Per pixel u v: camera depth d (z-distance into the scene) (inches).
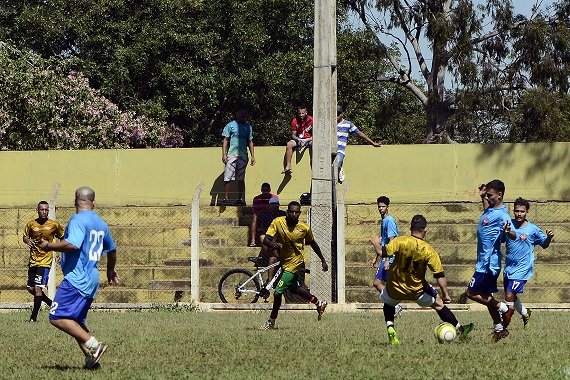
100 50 3563.0
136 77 3553.2
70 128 3115.2
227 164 2091.5
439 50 3191.4
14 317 1605.6
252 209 2037.4
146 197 2181.3
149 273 1953.7
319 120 1844.2
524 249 1242.6
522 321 1435.8
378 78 3553.2
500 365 890.7
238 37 3602.4
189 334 1223.5
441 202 2049.7
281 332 1240.8
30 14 3521.2
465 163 2121.1
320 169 1830.7
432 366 882.8
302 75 3503.9
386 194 2127.2
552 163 2107.5
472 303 1800.0
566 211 2018.9
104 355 996.6
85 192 880.3
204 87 3570.4
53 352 1045.2
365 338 1147.9
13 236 2085.4
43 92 3058.6
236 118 2132.1
